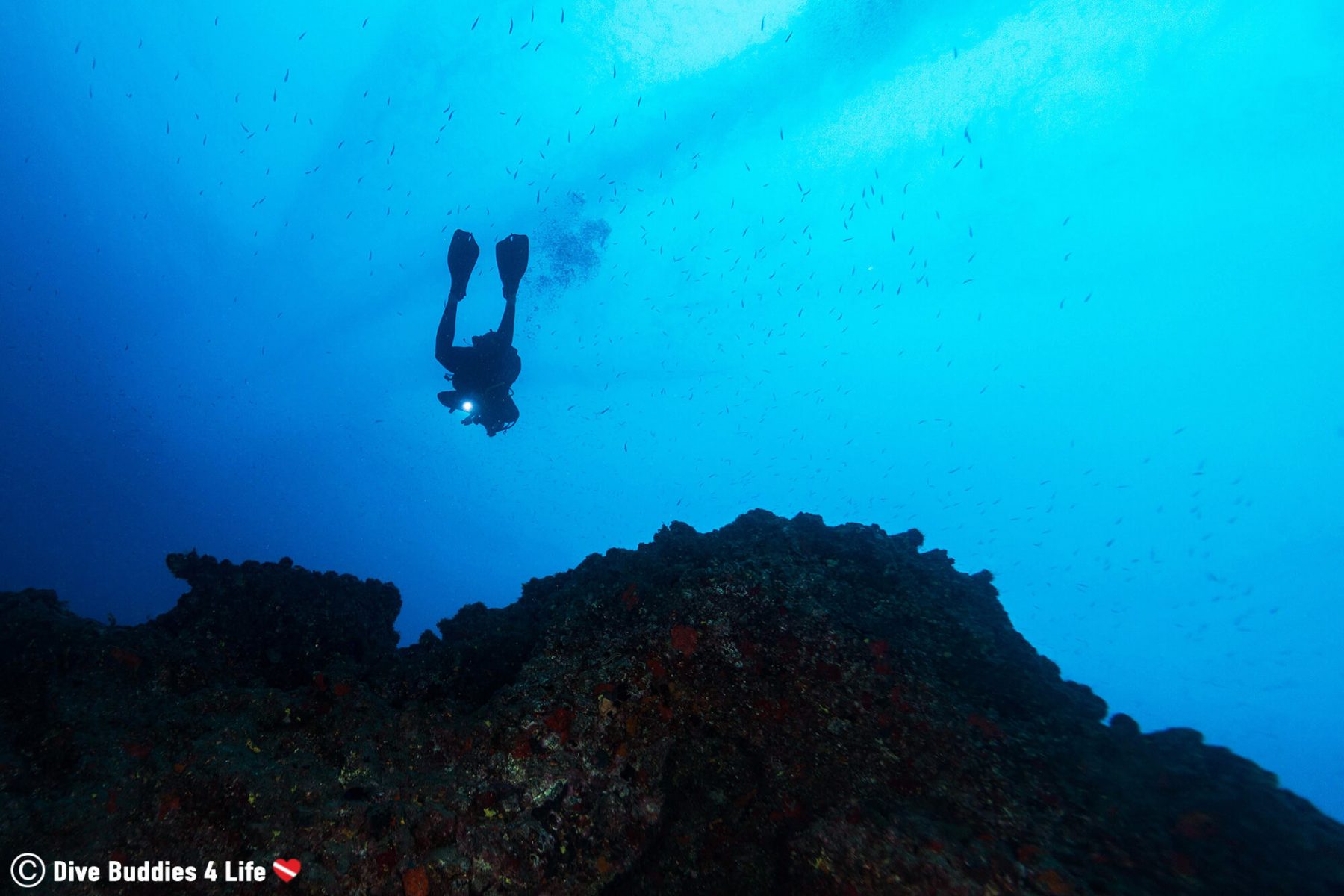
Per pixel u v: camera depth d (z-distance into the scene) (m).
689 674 3.26
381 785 2.74
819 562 4.09
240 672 3.68
